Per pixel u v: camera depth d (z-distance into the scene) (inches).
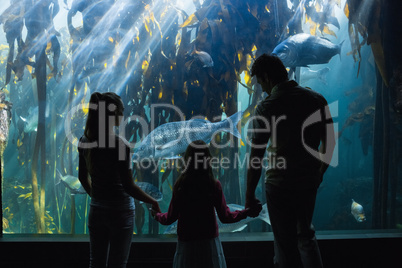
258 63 86.1
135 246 117.3
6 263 116.0
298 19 162.2
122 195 84.7
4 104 156.8
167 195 232.5
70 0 206.4
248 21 153.0
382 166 168.9
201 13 155.6
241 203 165.6
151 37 158.1
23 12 161.3
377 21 158.4
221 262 85.5
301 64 134.2
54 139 204.4
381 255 119.0
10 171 257.8
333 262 118.0
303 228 82.0
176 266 84.8
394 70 159.3
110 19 159.2
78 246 116.8
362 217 186.5
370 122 234.7
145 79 158.4
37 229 162.7
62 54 221.8
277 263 85.4
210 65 143.7
